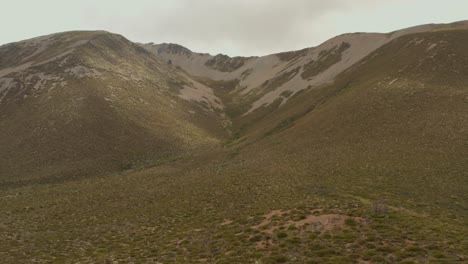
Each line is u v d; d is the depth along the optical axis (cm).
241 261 2227
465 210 3216
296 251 2280
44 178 6969
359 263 1992
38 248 3077
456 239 2245
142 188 5866
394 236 2317
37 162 7575
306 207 3244
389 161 5009
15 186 6575
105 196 5406
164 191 5434
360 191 3912
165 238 3073
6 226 3906
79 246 3089
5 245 3181
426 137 5647
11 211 4641
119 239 3225
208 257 2425
